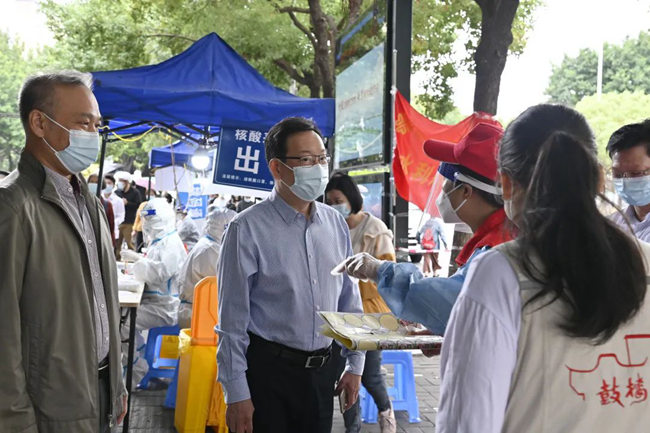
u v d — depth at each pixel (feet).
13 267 6.49
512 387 4.13
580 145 4.13
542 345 4.05
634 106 76.64
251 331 8.62
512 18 36.88
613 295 3.89
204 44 18.56
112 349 7.73
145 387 18.90
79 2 56.29
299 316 8.61
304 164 8.75
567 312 3.97
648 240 11.17
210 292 14.67
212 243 16.42
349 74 23.53
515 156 4.47
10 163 75.36
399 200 20.22
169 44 55.11
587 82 100.17
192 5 51.29
